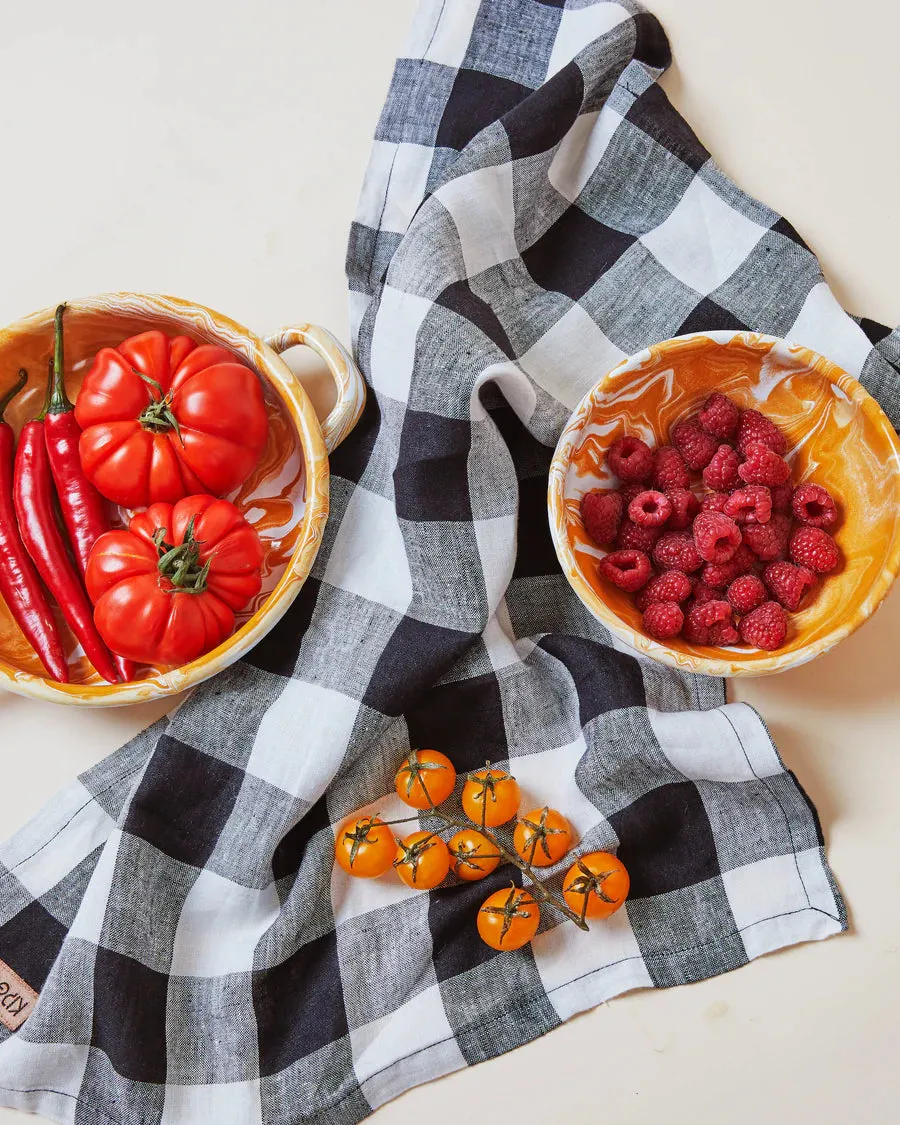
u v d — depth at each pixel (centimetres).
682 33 74
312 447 67
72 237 75
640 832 69
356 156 75
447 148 72
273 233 74
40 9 76
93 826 69
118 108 75
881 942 69
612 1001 69
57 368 67
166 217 75
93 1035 67
